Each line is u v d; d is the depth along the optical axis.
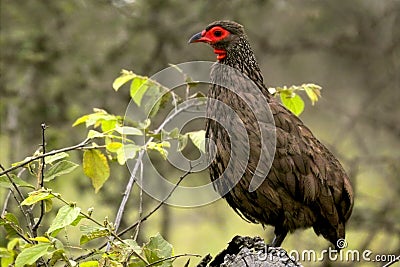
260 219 7.64
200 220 16.38
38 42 12.84
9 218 6.31
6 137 14.32
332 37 14.77
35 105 12.94
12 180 6.31
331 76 16.44
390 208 13.44
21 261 5.64
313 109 16.61
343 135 14.83
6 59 12.77
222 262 6.58
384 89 15.04
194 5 13.44
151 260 6.07
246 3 13.41
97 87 13.42
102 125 7.34
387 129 14.84
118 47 13.48
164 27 13.54
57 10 13.09
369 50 14.95
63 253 5.79
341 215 7.77
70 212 5.73
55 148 12.50
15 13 12.75
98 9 13.07
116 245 5.95
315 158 7.43
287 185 7.29
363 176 15.95
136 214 14.50
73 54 13.02
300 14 14.33
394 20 14.82
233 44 7.70
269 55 15.30
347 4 14.56
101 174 6.82
